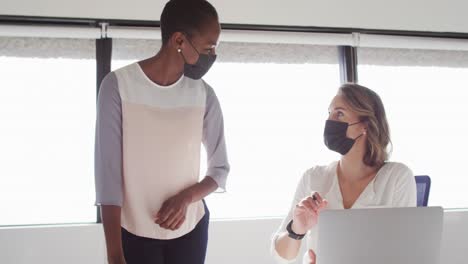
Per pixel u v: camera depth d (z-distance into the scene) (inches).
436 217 45.9
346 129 67.7
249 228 122.5
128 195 50.1
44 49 117.8
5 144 116.6
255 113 128.0
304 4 126.4
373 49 135.2
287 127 129.4
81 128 119.6
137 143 49.6
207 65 50.7
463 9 135.8
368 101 67.9
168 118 50.7
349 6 128.9
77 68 119.3
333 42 128.2
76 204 119.2
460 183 140.8
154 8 118.2
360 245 45.3
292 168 129.3
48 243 113.3
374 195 66.9
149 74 51.0
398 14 131.9
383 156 69.0
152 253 50.5
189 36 48.4
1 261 111.4
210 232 120.9
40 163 118.0
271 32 124.6
